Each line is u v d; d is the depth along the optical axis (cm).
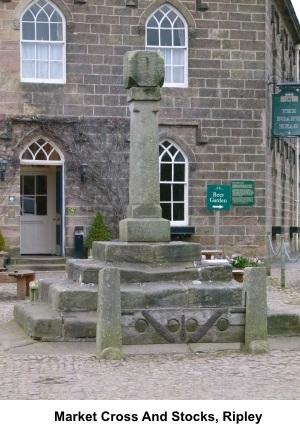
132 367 1146
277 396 966
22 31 2658
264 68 2772
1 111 2614
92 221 2659
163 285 1391
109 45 2686
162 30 2741
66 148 2653
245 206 2741
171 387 1016
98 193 2667
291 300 1941
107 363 1172
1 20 2627
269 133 2861
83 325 1327
